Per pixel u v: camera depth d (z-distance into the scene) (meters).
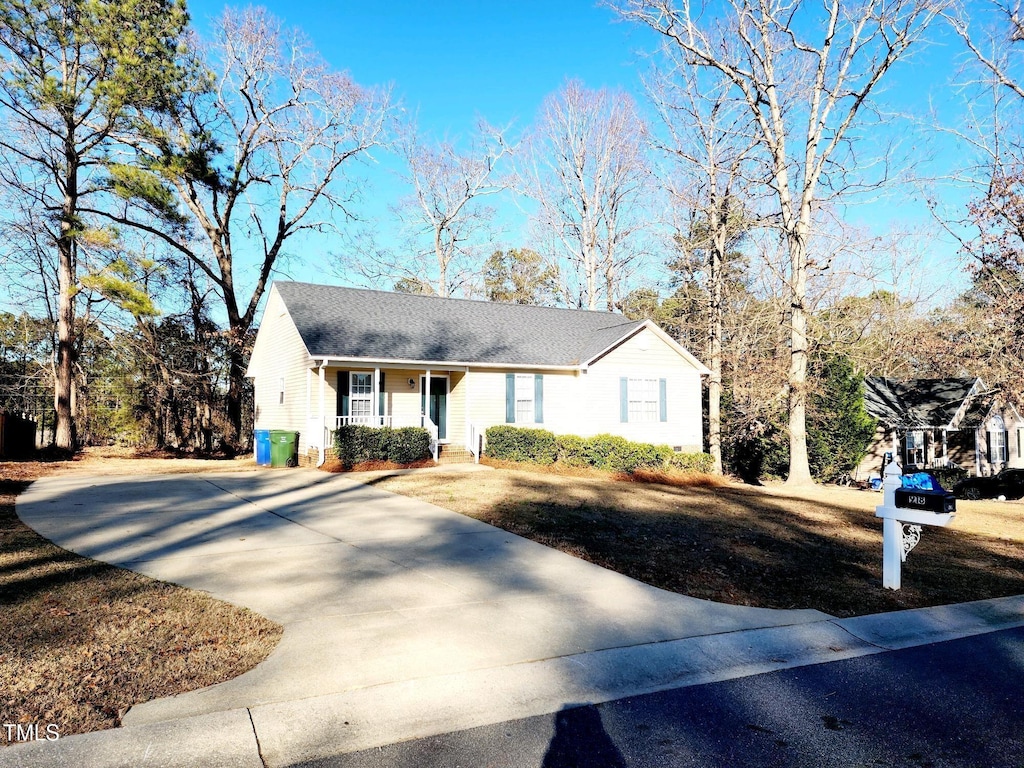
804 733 3.95
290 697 4.11
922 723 4.12
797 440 20.56
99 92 19.72
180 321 28.52
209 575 6.86
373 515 10.57
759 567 7.97
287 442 18.41
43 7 19.14
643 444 18.03
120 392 30.03
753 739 3.86
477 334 21.81
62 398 21.47
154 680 4.27
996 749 3.79
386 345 19.20
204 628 5.25
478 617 5.80
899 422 29.28
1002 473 22.22
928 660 5.31
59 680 4.20
